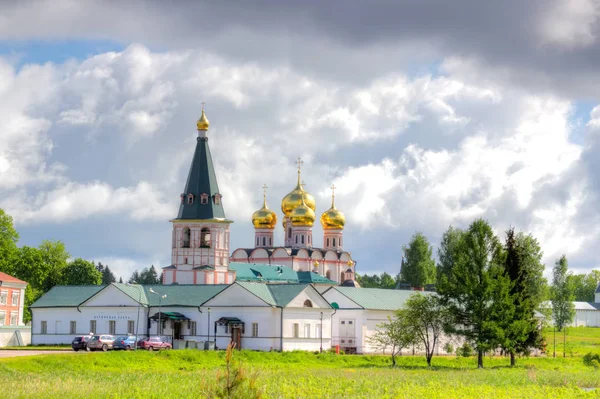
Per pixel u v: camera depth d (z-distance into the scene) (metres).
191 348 134.62
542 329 156.75
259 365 116.31
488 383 94.75
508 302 126.38
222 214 182.88
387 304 158.62
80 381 85.25
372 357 134.25
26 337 155.88
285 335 140.38
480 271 127.44
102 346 126.38
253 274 192.50
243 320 142.00
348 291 157.62
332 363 126.88
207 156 183.75
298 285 145.25
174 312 148.12
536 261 179.62
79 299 153.88
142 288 153.50
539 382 98.19
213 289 151.38
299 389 82.88
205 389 48.97
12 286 172.62
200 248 179.50
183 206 181.38
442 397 80.12
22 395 74.69
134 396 75.50
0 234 192.25
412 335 128.00
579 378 103.38
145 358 112.38
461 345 157.25
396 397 80.12
